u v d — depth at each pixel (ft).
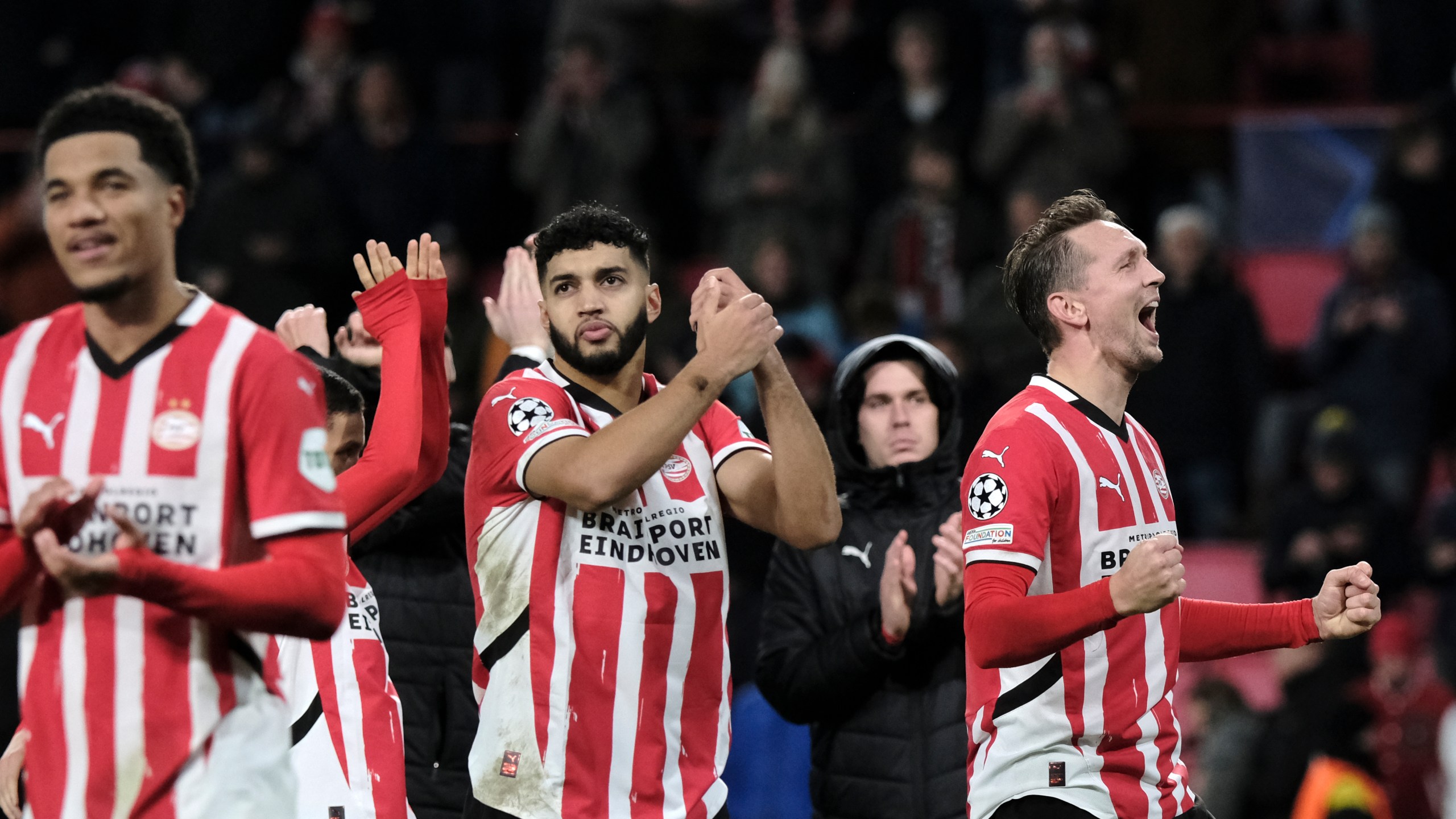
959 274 62.85
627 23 72.64
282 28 75.31
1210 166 71.56
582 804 22.76
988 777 23.90
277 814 19.06
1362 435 62.90
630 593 23.04
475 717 28.78
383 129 68.90
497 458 23.26
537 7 77.82
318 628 18.48
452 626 29.01
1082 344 24.47
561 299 23.54
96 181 17.95
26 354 18.89
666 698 23.18
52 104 76.64
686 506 23.75
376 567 29.27
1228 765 47.98
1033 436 23.49
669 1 73.46
